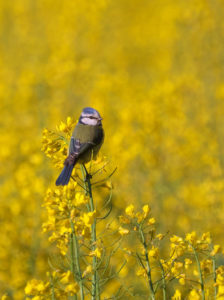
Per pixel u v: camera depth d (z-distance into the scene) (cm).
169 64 2470
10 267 976
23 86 1947
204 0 2241
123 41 3061
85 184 679
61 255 741
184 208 1193
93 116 797
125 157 1296
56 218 620
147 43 3041
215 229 1070
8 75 2356
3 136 1484
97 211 612
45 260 984
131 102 1736
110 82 1880
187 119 1627
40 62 2578
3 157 1355
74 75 1977
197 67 2033
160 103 1631
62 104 1853
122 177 1254
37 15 3209
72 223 611
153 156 1367
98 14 2969
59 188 669
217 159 1417
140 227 621
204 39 2138
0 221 1058
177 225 1150
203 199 1176
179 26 2672
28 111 1845
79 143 754
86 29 2888
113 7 3278
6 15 3409
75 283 582
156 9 3391
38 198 1073
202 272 630
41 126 1648
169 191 1309
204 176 1393
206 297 631
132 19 3300
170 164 1383
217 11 2220
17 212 1057
